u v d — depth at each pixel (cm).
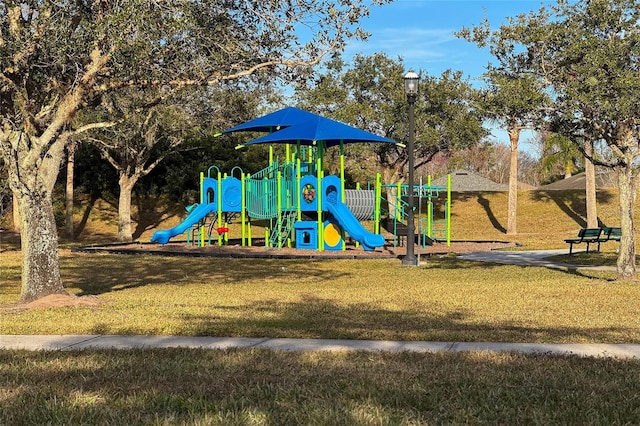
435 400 571
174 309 1146
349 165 4325
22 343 853
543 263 2166
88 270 2048
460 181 5428
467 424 511
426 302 1254
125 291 1511
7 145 1211
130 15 1123
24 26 1212
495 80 1562
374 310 1147
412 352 770
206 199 3122
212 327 947
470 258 2414
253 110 3478
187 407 556
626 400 569
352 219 2677
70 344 845
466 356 745
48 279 1249
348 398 578
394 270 2016
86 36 1199
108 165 4572
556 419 521
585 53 1497
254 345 828
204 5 1256
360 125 3741
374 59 3775
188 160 4678
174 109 3300
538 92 1520
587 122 1568
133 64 1189
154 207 4544
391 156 4475
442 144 3828
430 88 3638
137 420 519
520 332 902
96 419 525
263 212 2936
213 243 3247
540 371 671
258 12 1277
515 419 521
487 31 1638
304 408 546
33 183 1232
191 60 1280
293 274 1942
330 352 777
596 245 2900
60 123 1218
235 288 1579
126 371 686
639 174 1606
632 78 1395
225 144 4691
